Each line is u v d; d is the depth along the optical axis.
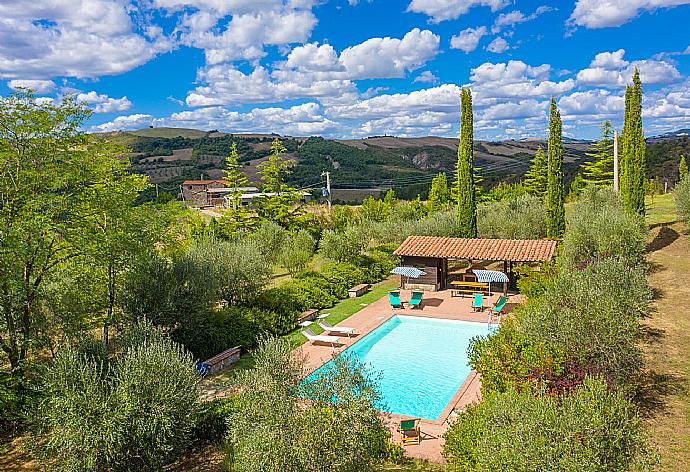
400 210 51.53
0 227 12.27
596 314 11.52
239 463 9.12
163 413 9.95
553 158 31.88
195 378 11.49
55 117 14.70
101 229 15.82
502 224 36.00
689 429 11.30
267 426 8.57
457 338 21.98
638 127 28.22
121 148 18.25
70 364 10.34
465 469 9.48
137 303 16.50
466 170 32.97
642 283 14.94
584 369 11.11
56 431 9.76
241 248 22.33
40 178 14.26
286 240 33.66
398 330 23.27
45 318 14.47
